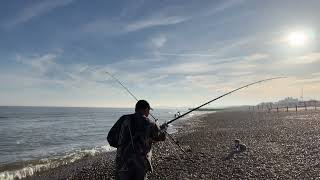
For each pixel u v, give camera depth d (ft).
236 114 277.23
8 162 70.69
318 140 71.77
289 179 37.78
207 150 64.08
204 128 137.80
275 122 142.41
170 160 53.98
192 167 46.75
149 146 20.54
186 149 67.31
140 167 19.76
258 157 52.60
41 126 215.72
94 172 53.01
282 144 67.72
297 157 51.37
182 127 159.74
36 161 69.82
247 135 90.58
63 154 83.25
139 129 20.30
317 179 37.29
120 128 20.61
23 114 491.31
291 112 246.47
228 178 39.63
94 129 183.32
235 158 52.75
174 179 40.27
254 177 39.42
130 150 19.97
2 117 376.07
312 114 203.51
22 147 104.32
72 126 213.46
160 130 21.11
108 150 87.04
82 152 84.02
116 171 20.26
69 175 52.13
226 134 98.12
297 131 95.04
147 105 21.26
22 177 52.16
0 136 143.64
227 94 26.91
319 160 48.19
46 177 51.49
